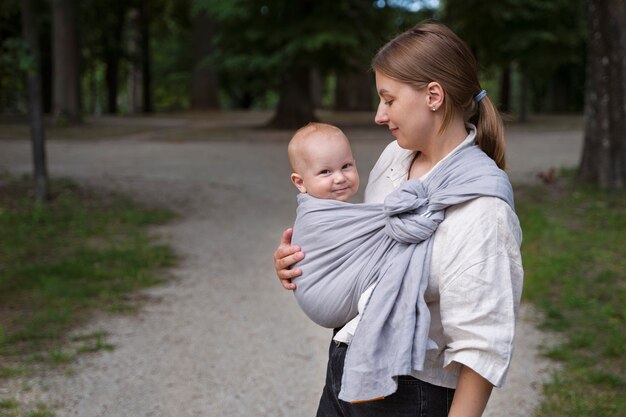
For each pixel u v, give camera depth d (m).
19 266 6.52
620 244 7.05
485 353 1.61
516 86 47.44
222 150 16.89
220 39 21.44
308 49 19.89
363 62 20.95
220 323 5.20
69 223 8.45
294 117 22.72
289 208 9.99
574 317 5.17
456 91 1.72
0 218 8.48
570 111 36.31
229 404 3.89
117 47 34.75
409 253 1.69
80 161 14.59
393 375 1.63
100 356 4.53
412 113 1.74
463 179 1.69
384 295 1.68
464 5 22.88
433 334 1.73
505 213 1.64
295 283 1.88
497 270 1.62
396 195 1.71
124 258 6.89
